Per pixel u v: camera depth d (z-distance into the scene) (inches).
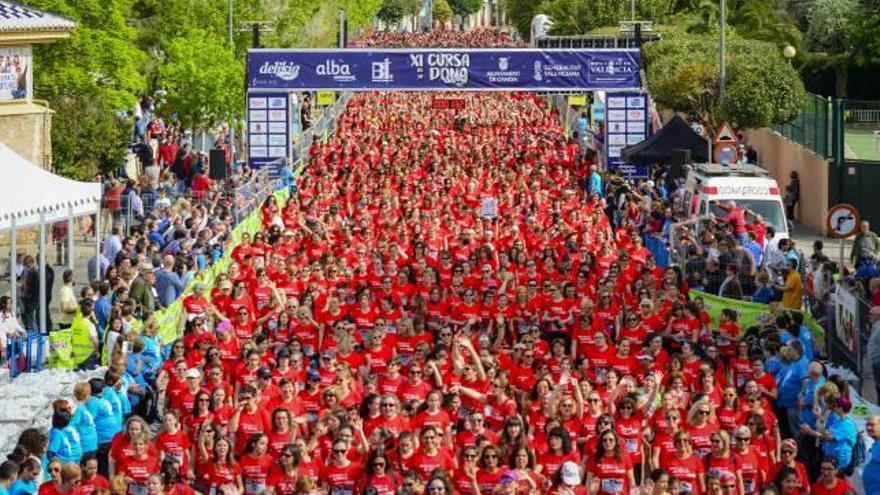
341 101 3179.1
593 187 2155.5
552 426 872.3
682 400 959.0
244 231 1716.3
